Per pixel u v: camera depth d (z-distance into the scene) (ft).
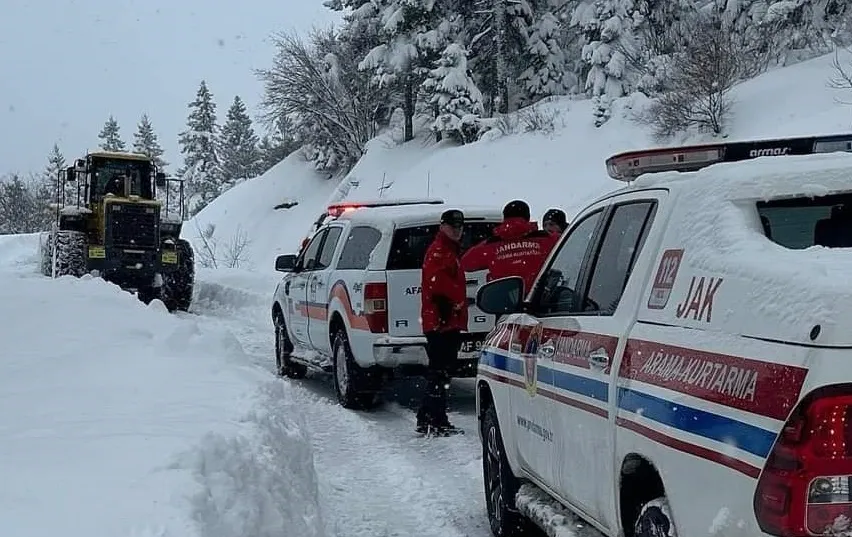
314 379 37.27
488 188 84.43
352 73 124.77
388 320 27.58
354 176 112.78
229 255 111.04
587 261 13.80
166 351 23.25
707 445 8.79
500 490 16.85
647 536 10.25
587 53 98.17
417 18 110.93
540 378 14.33
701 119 73.00
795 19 82.89
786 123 63.87
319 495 18.51
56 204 66.03
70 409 16.39
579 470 12.54
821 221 9.97
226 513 11.86
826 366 7.60
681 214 10.92
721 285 9.39
